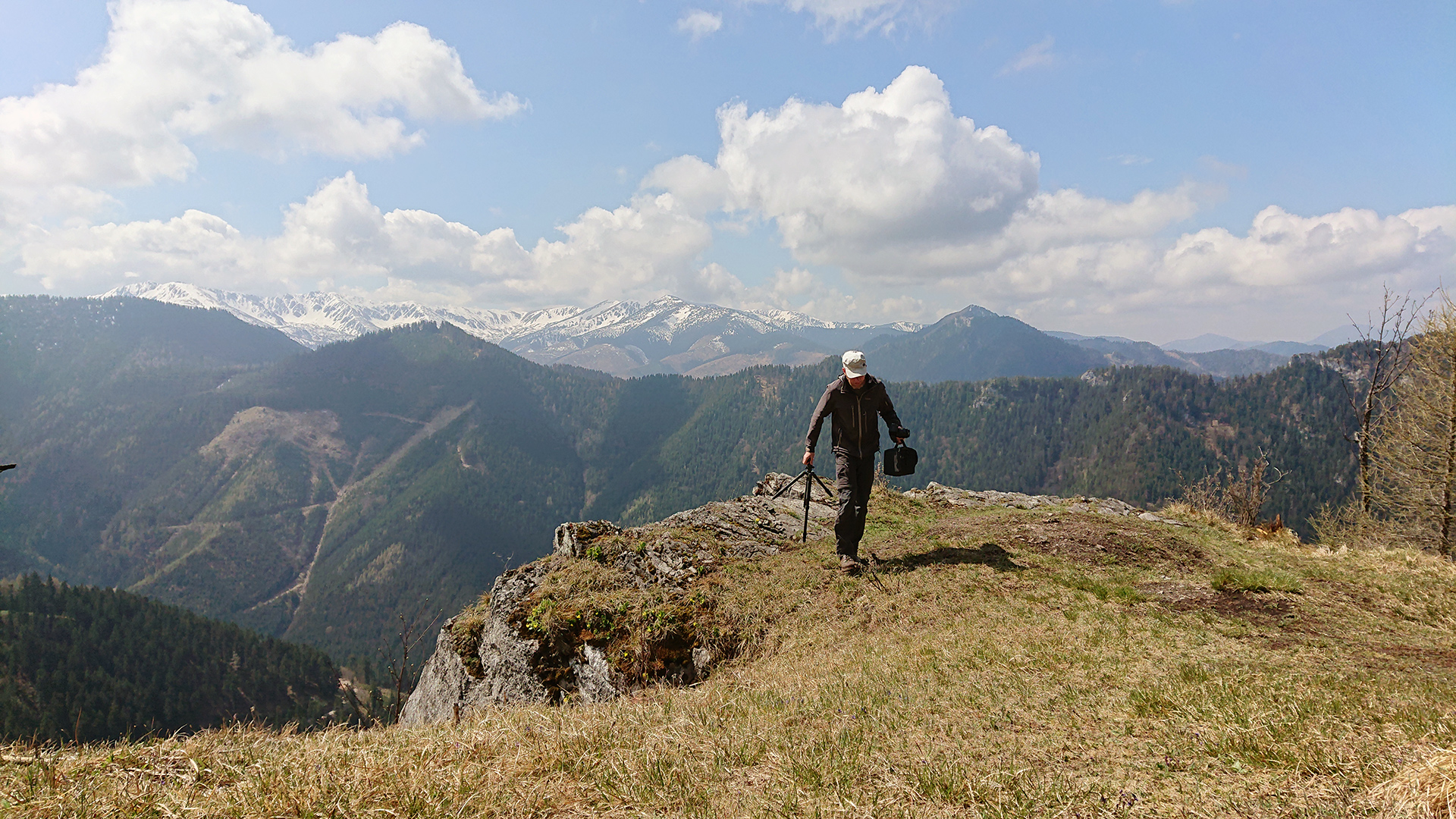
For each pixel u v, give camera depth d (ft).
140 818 10.43
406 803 10.96
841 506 30.19
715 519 38.88
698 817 10.81
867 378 29.07
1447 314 59.82
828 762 12.51
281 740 14.70
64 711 424.87
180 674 497.05
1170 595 25.66
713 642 26.68
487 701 29.84
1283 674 15.88
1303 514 604.90
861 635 24.41
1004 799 10.79
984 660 19.10
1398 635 21.04
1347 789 10.14
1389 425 63.62
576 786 12.12
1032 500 49.78
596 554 34.24
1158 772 11.36
